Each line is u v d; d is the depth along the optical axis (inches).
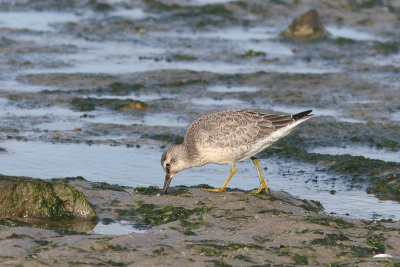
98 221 433.1
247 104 782.5
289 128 481.4
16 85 828.0
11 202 427.2
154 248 359.9
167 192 487.2
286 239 378.9
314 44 1099.3
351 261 350.9
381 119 738.2
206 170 579.5
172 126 701.3
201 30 1179.3
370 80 891.4
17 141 634.2
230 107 770.2
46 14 1244.5
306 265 344.8
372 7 1299.2
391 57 1034.7
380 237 386.3
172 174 490.9
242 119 477.4
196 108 765.3
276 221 407.8
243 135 473.7
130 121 716.7
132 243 368.5
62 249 355.6
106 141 646.5
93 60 967.0
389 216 468.4
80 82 850.8
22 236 377.4
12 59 940.0
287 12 1282.0
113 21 1192.8
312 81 879.1
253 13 1268.5
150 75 890.7
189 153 484.7
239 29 1194.6
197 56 1009.5
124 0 1312.7
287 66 968.9
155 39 1110.4
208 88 850.1
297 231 390.0
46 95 792.9
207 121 482.6
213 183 542.3
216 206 445.4
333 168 583.8
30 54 974.4
